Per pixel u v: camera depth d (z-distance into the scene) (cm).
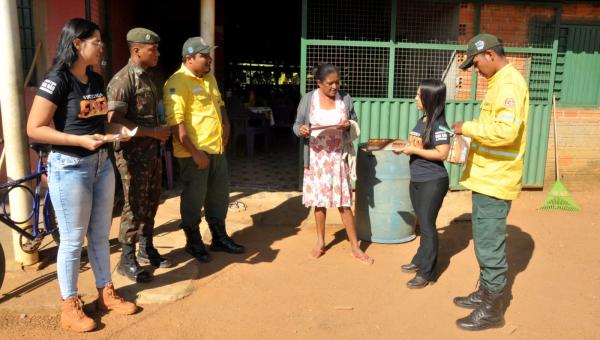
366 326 355
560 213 622
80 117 312
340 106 447
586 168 720
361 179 511
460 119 676
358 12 665
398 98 664
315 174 454
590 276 441
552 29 673
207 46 416
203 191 442
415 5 655
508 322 363
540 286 421
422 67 668
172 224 545
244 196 662
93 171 327
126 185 390
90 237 349
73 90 309
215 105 446
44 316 355
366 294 403
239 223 562
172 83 417
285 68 1730
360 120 665
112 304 361
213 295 396
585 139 713
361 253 468
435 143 391
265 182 746
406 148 404
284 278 429
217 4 1033
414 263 444
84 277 401
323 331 347
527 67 677
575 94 709
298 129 450
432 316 370
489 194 340
